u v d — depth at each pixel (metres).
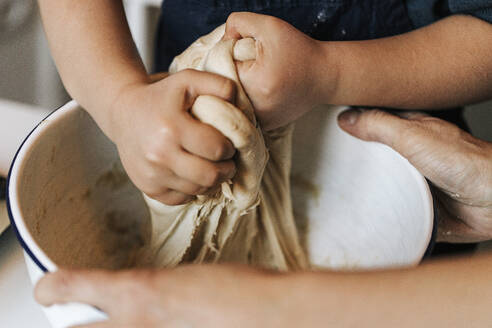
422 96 0.56
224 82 0.42
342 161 0.59
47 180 0.49
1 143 0.64
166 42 0.75
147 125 0.40
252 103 0.46
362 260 0.59
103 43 0.50
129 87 0.46
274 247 0.61
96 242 0.59
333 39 0.62
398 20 0.63
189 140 0.39
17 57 1.14
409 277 0.29
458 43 0.57
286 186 0.59
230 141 0.41
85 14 0.52
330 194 0.63
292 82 0.46
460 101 0.59
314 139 0.59
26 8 1.09
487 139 0.86
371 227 0.59
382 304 0.28
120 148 0.44
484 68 0.57
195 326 0.29
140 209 0.62
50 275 0.32
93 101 0.48
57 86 1.18
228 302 0.29
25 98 1.20
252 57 0.46
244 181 0.45
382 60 0.52
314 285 0.29
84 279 0.31
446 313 0.28
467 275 0.29
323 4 0.60
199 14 0.64
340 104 0.54
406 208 0.51
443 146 0.54
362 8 0.61
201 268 0.31
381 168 0.56
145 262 0.57
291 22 0.61
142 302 0.30
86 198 0.56
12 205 0.40
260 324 0.28
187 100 0.41
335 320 0.28
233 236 0.57
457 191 0.57
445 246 0.73
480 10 0.58
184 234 0.52
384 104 0.55
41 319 0.48
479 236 0.63
